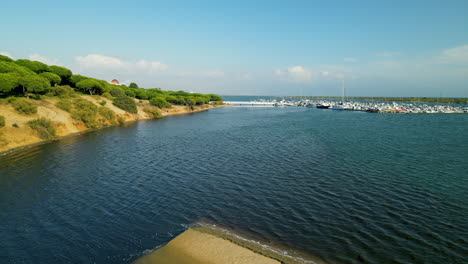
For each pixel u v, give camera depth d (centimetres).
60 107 6344
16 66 6838
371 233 1864
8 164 3450
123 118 8669
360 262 1554
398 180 2914
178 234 1872
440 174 3105
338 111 15750
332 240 1781
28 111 5147
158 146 4781
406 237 1812
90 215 2139
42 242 1775
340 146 4759
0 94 5550
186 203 2362
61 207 2269
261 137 5878
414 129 7094
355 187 2720
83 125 6669
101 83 10100
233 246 1706
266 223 2011
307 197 2483
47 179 2920
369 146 4744
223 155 4106
